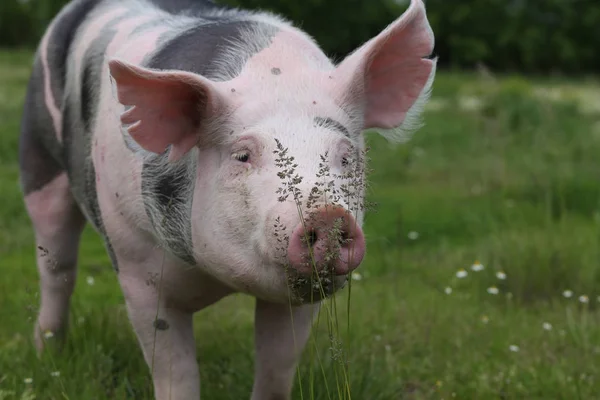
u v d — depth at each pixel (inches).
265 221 67.2
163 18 87.4
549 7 720.3
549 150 218.8
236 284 71.7
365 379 91.6
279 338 82.4
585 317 110.3
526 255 132.5
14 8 679.1
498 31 713.0
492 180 198.2
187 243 75.4
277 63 74.2
